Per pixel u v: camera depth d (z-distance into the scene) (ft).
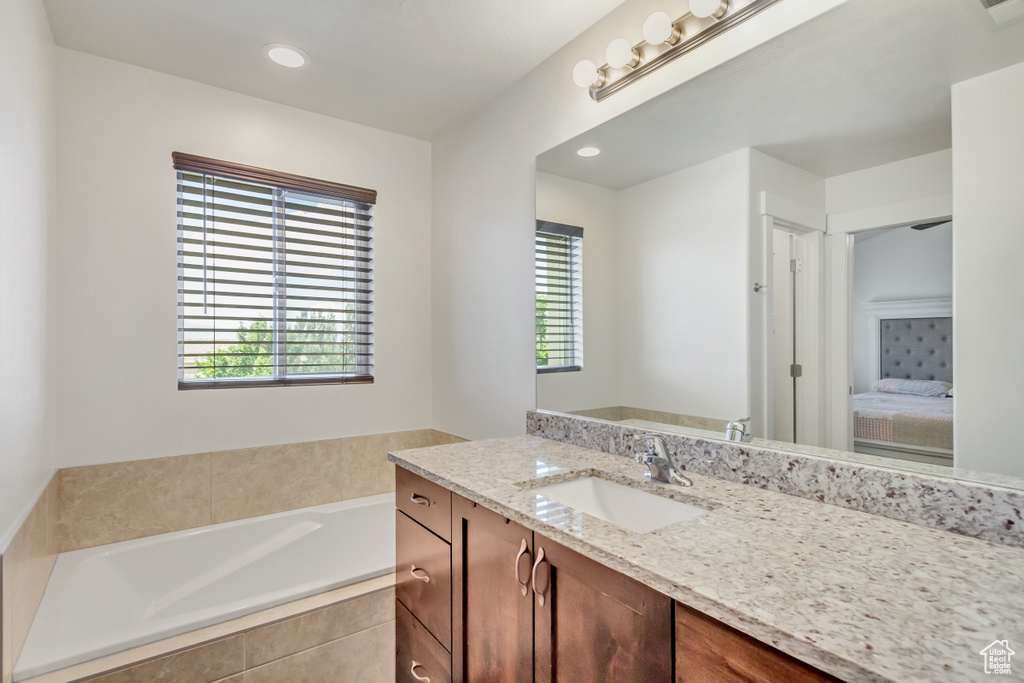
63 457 6.38
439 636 4.73
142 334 6.91
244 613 5.20
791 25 4.12
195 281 7.41
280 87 7.46
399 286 9.11
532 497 3.97
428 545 4.93
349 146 8.61
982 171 3.15
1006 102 3.06
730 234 4.62
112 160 6.72
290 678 5.25
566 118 6.41
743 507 3.74
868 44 3.69
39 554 5.34
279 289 8.11
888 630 2.11
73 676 4.34
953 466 3.30
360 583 5.91
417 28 6.04
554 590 3.44
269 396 7.88
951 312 3.29
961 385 3.25
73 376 6.44
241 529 7.34
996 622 2.18
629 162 5.57
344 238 8.75
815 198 4.00
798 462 4.03
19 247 4.69
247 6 5.62
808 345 4.06
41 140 5.56
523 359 7.15
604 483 4.83
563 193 6.44
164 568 6.73
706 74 4.77
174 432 7.13
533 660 3.61
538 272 6.88
